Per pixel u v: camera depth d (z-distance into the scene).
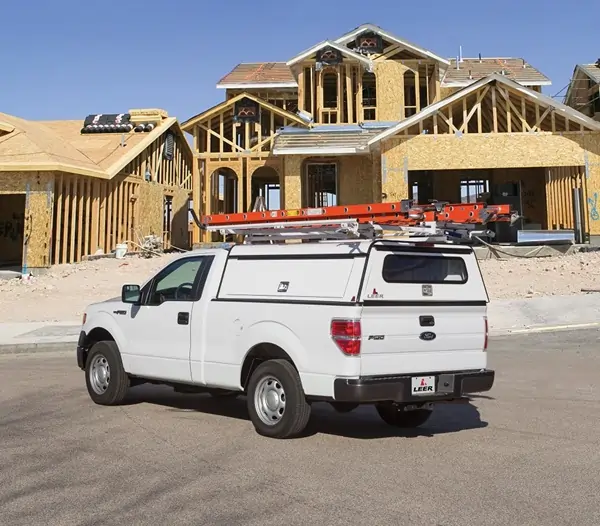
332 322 5.37
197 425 6.48
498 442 5.79
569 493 4.39
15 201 31.20
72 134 31.92
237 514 4.01
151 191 30.94
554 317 15.20
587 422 6.53
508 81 24.03
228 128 32.28
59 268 22.81
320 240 6.74
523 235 25.02
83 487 4.54
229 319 6.25
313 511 4.05
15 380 9.21
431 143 24.75
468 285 6.04
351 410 7.25
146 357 7.09
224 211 35.84
